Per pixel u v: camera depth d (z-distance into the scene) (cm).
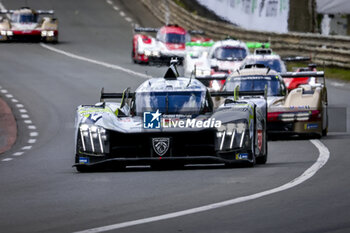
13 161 4594
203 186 3006
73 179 3428
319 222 2236
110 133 3650
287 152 4434
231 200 2636
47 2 18038
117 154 3647
